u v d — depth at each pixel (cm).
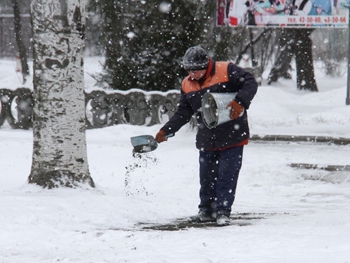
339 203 1948
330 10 6138
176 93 4088
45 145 1875
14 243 1193
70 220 1440
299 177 2522
